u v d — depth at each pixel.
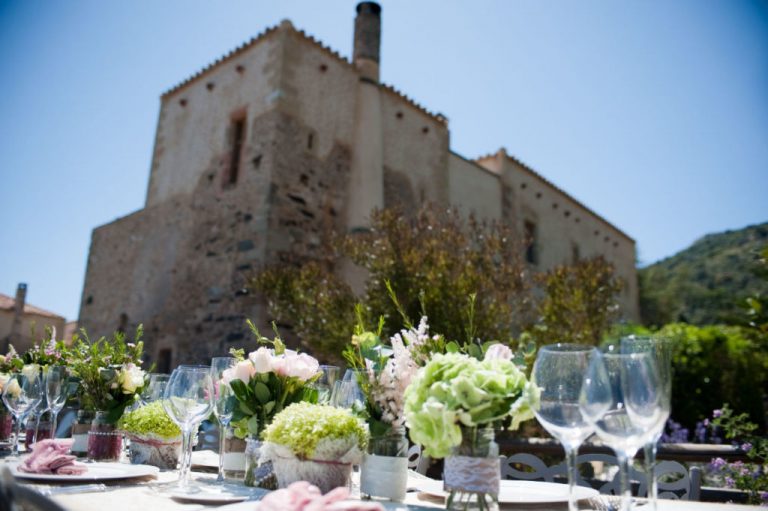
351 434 1.80
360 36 11.09
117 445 2.64
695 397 9.28
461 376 1.54
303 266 7.95
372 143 10.24
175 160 10.86
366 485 1.81
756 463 4.08
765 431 8.29
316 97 9.67
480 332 6.55
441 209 8.04
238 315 8.38
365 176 9.95
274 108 9.02
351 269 9.31
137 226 11.36
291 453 1.77
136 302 10.59
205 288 9.09
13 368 3.24
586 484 3.05
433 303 6.52
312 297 7.50
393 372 1.87
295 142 9.12
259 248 8.34
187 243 9.80
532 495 1.95
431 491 1.97
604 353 1.59
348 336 6.80
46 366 2.92
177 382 2.05
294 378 2.12
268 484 1.93
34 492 1.17
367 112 10.41
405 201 10.80
